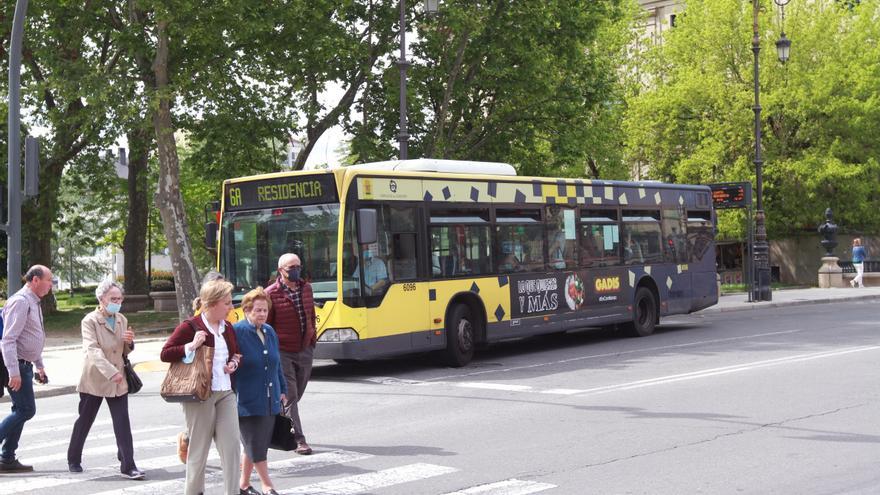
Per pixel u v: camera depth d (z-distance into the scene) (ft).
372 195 51.72
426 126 102.27
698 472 27.09
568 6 99.71
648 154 143.64
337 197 50.52
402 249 53.01
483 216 58.39
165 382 23.49
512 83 99.40
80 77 79.82
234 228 53.21
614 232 69.15
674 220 75.87
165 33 79.41
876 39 144.56
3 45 103.50
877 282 138.82
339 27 92.02
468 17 91.09
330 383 51.03
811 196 137.90
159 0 74.95
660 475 26.84
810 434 32.09
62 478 29.19
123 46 82.43
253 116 94.22
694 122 140.97
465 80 101.24
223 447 23.86
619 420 35.68
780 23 140.97
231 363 23.91
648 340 68.33
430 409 40.24
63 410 46.39
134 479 28.66
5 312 30.01
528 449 31.01
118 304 29.50
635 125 140.87
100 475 29.50
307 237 51.11
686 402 39.24
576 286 64.90
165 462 31.32
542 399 41.70
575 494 24.97
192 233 144.05
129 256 122.72
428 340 53.98
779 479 26.03
